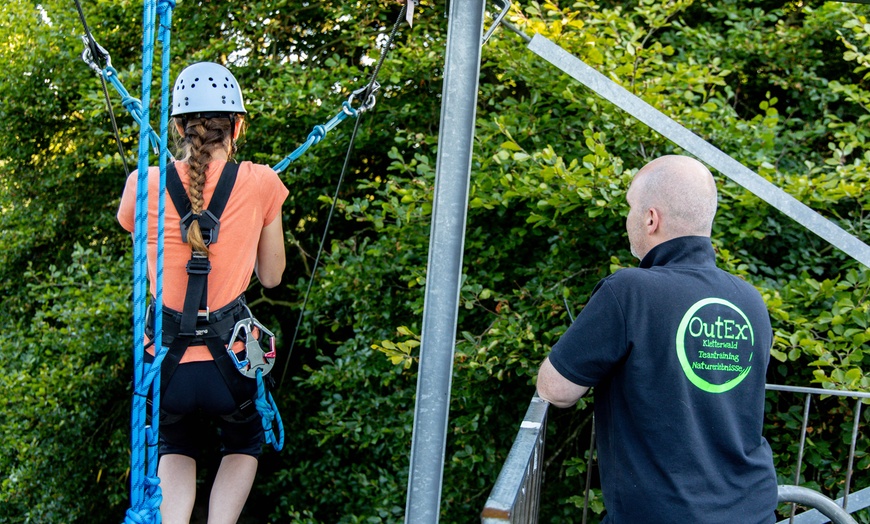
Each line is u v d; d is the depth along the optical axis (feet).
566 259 13.44
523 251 15.03
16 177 24.62
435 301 5.18
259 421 7.82
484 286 14.56
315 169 18.98
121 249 23.29
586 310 5.95
